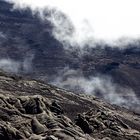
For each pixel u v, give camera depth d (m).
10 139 129.25
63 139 135.25
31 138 132.75
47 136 132.50
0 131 128.38
